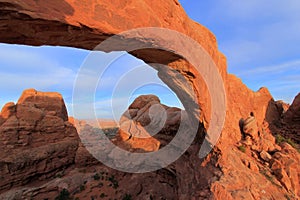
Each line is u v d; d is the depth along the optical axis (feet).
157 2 29.91
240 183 33.71
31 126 96.68
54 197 79.82
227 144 42.73
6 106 97.60
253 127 47.01
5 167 82.99
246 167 38.78
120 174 85.61
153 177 76.07
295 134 52.19
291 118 55.72
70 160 105.29
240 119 51.57
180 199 48.80
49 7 18.75
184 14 34.99
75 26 20.74
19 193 78.59
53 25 19.92
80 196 76.07
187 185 49.49
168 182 70.85
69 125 113.80
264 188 33.73
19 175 85.56
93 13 21.75
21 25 18.99
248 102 56.54
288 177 36.55
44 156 94.89
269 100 63.62
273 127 58.80
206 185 36.83
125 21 24.39
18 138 91.50
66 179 86.74
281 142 47.55
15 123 91.86
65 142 106.42
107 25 22.71
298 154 41.42
